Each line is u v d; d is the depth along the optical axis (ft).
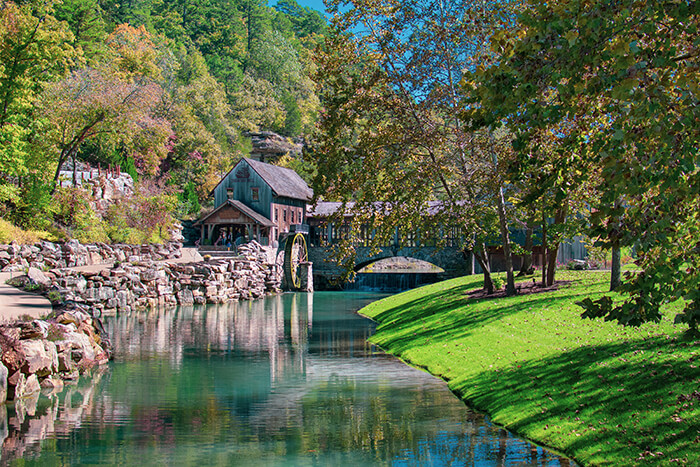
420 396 54.08
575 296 82.38
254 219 208.44
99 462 37.40
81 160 210.18
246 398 54.19
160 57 322.96
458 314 87.61
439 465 36.45
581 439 38.09
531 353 58.95
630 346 52.65
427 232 99.71
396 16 86.94
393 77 85.92
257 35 511.40
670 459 32.53
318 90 91.09
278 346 85.81
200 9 478.59
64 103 155.33
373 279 223.30
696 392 39.32
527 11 24.30
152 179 245.86
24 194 141.59
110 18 335.06
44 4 156.35
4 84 134.82
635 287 25.29
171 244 172.55
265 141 352.28
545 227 95.45
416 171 90.43
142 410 49.96
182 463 37.29
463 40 81.87
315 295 193.88
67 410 49.62
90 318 72.90
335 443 41.09
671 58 25.03
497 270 175.01
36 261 121.08
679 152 22.84
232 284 170.81
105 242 155.74
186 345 86.43
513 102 24.26
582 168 31.04
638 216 24.66
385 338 90.12
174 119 277.03
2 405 51.01
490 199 93.04
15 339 54.39
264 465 36.88
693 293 24.99
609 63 23.79
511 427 43.45
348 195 91.04
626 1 22.79
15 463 37.19
